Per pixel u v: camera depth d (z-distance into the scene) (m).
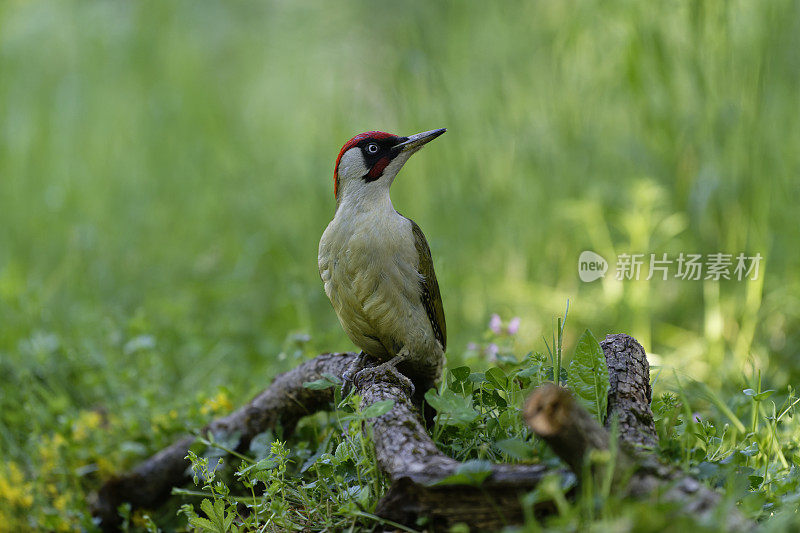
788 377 9.64
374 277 6.73
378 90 16.38
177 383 11.30
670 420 5.95
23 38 19.61
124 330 11.63
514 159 13.70
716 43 11.92
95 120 18.78
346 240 6.77
